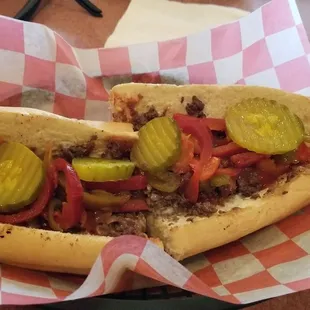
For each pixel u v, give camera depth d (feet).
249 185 0.98
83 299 0.77
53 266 0.86
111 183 0.91
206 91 1.02
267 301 0.89
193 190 0.94
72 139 0.92
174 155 0.92
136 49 1.18
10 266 0.86
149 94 1.01
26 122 0.89
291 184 0.99
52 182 0.88
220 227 0.94
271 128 0.97
